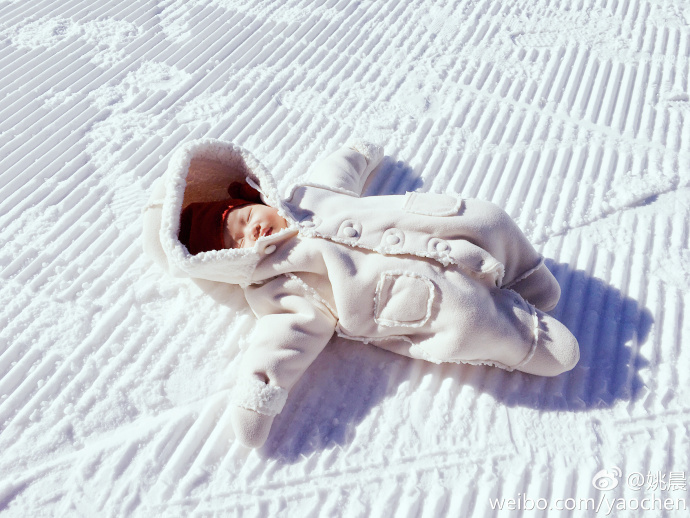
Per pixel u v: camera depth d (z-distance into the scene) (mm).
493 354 1533
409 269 1519
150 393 1578
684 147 2230
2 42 2684
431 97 2439
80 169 2154
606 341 1681
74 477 1435
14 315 1740
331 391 1598
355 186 1926
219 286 1814
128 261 1879
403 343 1621
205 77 2533
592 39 2719
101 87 2488
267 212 1700
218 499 1404
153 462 1459
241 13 2885
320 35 2756
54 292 1794
